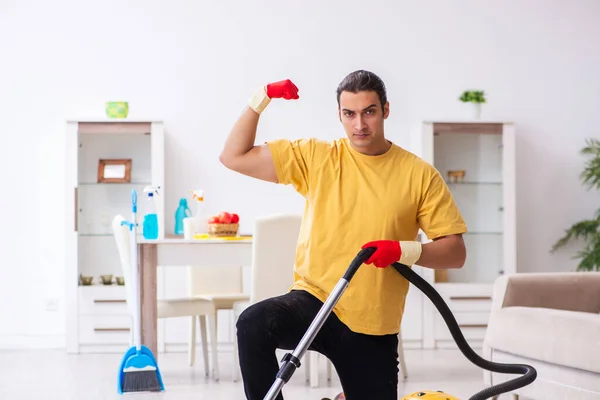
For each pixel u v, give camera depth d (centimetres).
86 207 585
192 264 459
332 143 249
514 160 604
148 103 615
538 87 642
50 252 611
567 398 346
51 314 610
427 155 600
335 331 243
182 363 538
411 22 631
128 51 615
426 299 598
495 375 389
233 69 619
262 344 235
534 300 397
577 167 645
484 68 637
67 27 613
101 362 539
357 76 235
